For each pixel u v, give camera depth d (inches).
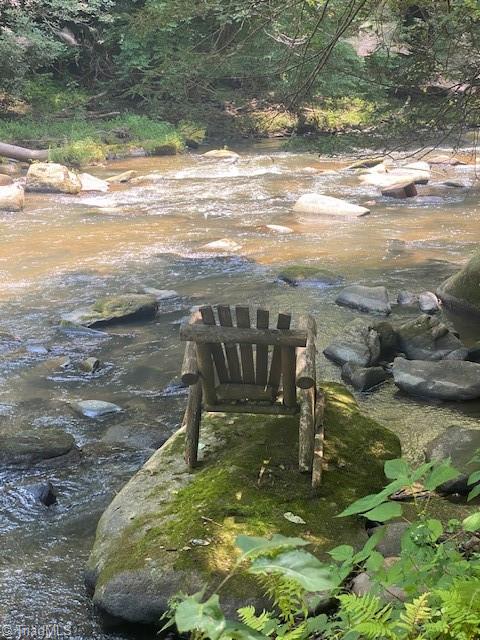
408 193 546.0
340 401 199.0
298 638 70.7
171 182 629.6
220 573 134.3
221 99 376.8
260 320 159.0
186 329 159.3
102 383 247.0
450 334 263.9
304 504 152.7
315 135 341.1
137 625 135.3
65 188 581.3
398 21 306.0
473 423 211.2
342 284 345.7
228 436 178.9
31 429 210.5
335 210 490.0
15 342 282.0
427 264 374.9
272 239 433.7
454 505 161.0
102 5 931.3
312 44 308.2
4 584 147.9
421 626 71.1
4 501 178.1
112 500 171.9
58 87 973.8
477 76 303.1
